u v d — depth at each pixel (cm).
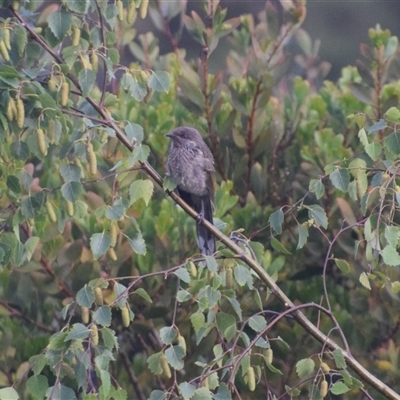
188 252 1128
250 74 1180
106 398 661
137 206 1112
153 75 770
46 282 1072
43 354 692
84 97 737
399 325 1109
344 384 716
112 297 1066
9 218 789
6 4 761
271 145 1223
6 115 719
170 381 1112
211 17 1193
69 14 734
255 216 1162
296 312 807
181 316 1083
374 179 743
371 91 1198
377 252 729
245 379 716
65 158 755
